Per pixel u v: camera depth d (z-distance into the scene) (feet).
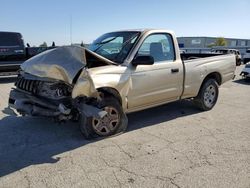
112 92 15.24
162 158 13.05
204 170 11.87
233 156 13.29
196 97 21.31
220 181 10.99
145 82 16.55
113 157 13.14
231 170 11.87
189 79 19.43
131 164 12.44
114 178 11.21
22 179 11.13
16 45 40.40
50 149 14.08
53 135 16.07
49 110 14.38
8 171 11.80
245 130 17.21
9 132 16.56
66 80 13.55
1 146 14.47
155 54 17.44
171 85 18.25
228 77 23.20
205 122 18.84
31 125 17.78
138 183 10.85
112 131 15.83
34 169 11.97
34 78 14.87
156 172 11.70
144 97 16.78
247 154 13.53
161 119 19.40
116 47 16.98
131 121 18.89
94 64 15.55
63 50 14.46
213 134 16.42
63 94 14.21
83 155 13.37
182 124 18.33
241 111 21.93
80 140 15.28
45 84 14.80
